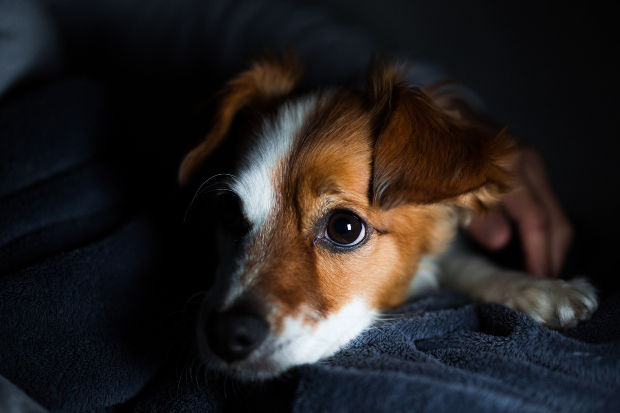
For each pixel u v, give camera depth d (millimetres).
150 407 254
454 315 277
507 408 214
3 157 290
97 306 267
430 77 436
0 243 272
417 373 229
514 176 302
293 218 293
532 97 573
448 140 275
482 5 578
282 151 300
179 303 302
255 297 271
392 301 318
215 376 274
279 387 257
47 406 242
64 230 287
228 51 486
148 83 496
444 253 358
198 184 347
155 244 306
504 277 326
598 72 536
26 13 335
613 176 529
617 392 221
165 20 515
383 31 634
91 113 332
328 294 286
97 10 521
